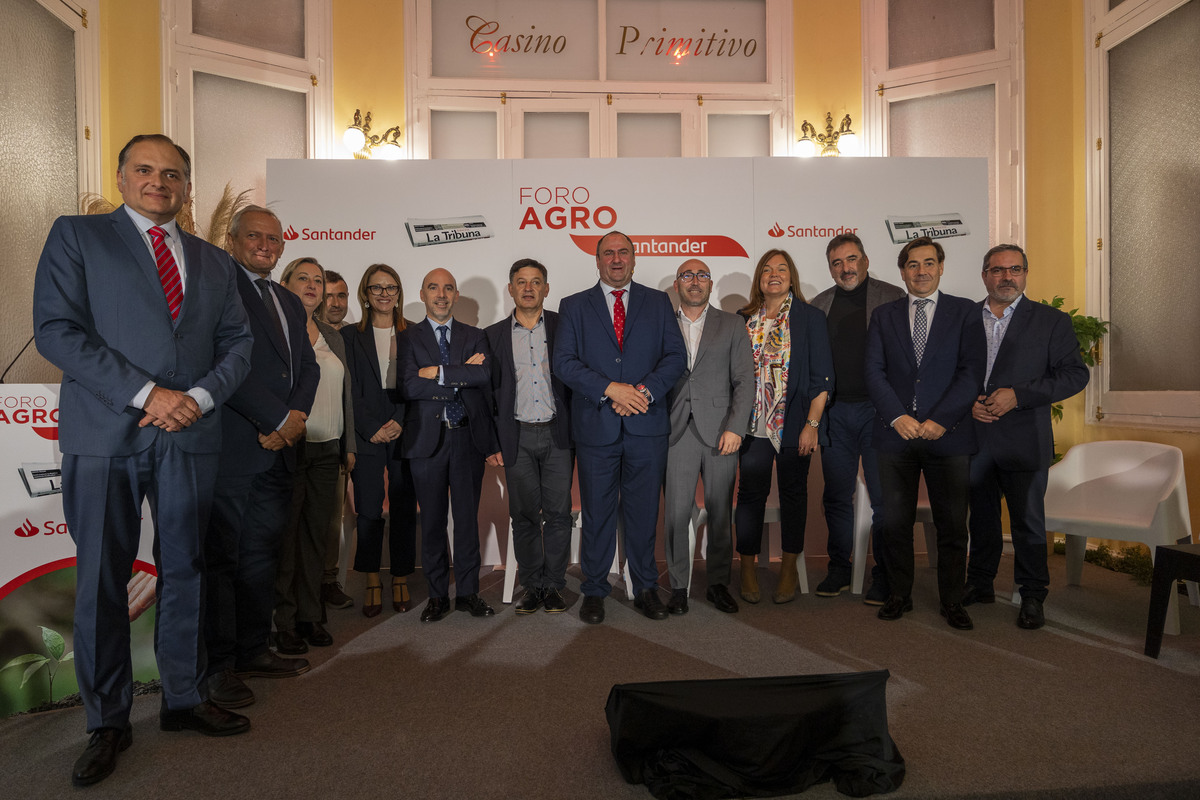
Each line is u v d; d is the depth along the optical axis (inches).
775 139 215.8
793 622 119.2
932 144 206.7
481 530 167.0
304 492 108.7
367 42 205.8
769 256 135.5
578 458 122.5
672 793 64.0
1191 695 87.2
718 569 129.5
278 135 198.2
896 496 120.1
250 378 85.7
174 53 182.7
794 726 67.6
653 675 94.6
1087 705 84.2
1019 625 115.1
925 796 64.5
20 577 85.5
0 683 84.8
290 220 159.5
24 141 150.8
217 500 86.1
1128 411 172.4
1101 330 174.4
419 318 161.2
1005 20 196.5
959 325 117.6
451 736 77.4
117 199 176.6
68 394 71.8
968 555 131.6
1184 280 158.4
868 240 164.7
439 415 122.0
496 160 162.4
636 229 163.6
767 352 133.3
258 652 96.6
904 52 209.2
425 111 208.8
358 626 119.6
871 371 121.2
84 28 167.2
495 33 213.3
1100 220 182.2
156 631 78.3
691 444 127.0
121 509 72.7
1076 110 189.9
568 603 133.4
